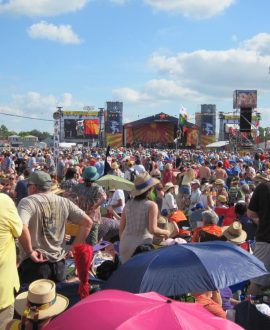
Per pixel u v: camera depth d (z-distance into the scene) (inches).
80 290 169.8
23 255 184.5
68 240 235.6
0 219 154.9
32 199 184.5
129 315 91.4
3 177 593.9
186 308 96.4
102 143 3029.0
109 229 321.7
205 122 3262.8
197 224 386.0
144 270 146.3
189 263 148.0
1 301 155.1
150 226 219.8
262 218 239.5
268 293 222.2
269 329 156.0
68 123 3159.5
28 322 142.2
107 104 3110.2
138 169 716.7
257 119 2219.5
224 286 142.6
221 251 157.2
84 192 290.8
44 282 148.9
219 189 502.9
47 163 914.1
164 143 2861.7
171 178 678.5
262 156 1198.3
